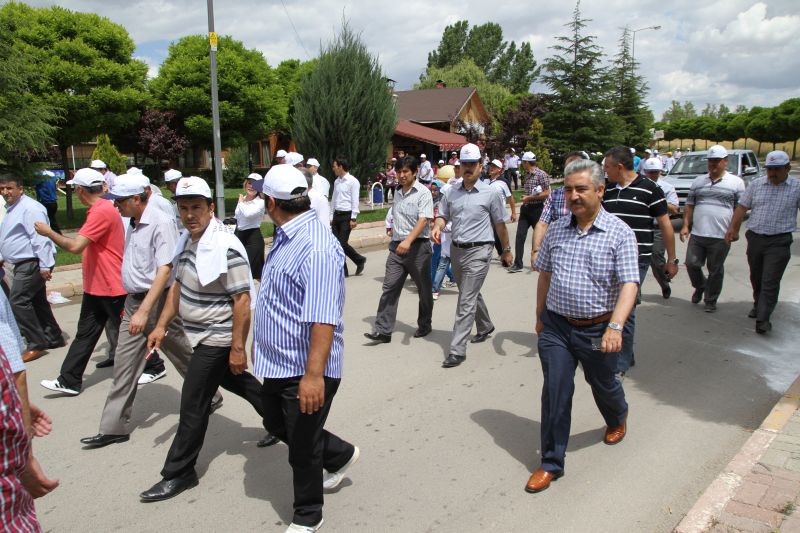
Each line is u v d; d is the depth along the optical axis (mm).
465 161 5676
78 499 3645
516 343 6500
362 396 5121
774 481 3422
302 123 19781
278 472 3939
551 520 3320
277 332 2994
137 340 4305
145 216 4207
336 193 10000
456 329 5820
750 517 3094
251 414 4871
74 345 5258
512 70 87000
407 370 5727
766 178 6582
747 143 65938
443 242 8602
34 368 6039
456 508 3455
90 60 16453
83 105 16250
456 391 5207
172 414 4906
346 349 6371
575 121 31406
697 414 4668
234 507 3527
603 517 3334
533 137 30281
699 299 8023
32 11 16406
